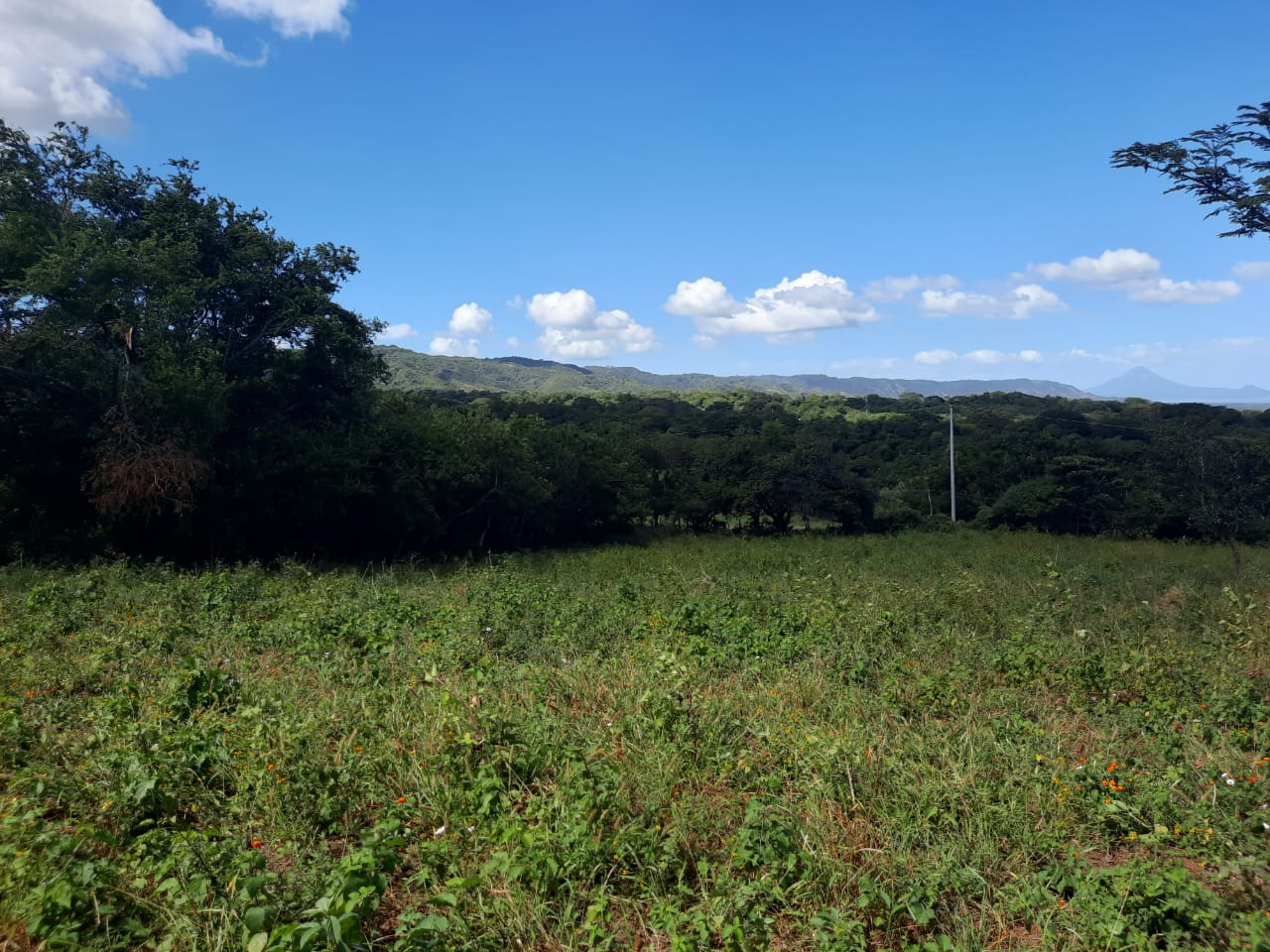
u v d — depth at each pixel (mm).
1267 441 26328
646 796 4965
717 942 3746
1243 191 9367
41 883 3580
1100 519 36062
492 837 4402
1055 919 3914
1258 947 3365
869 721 6676
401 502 22656
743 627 9664
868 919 3992
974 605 11742
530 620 10406
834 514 36906
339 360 22719
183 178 20938
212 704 6453
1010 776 5348
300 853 4199
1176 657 8477
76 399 17703
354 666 7750
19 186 18297
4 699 6016
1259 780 5258
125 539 18672
